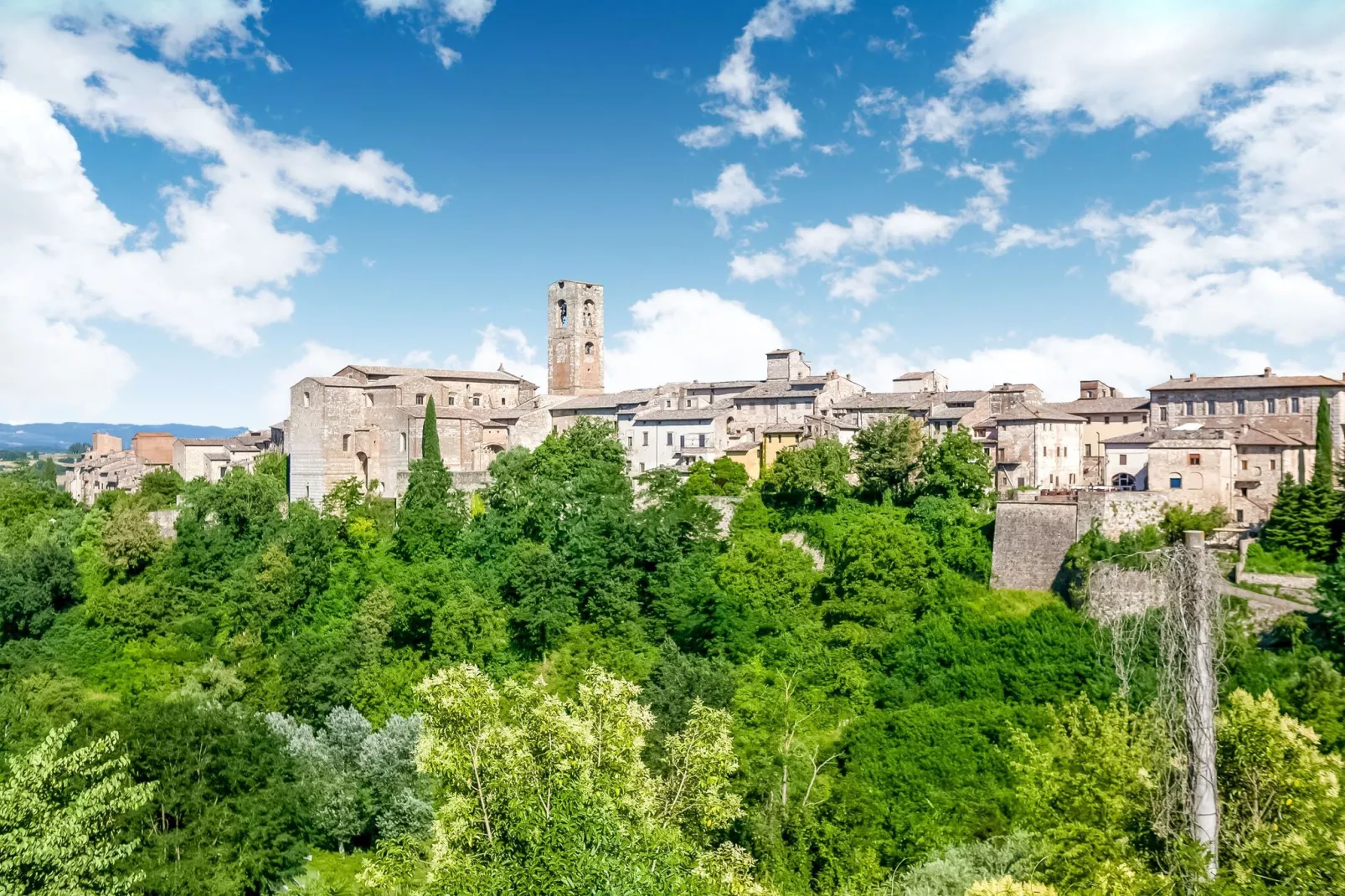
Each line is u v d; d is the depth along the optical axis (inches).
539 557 3228.3
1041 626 2738.7
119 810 1546.5
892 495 3565.5
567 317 6077.8
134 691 2844.5
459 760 1386.6
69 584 3319.4
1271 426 3754.9
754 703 2484.0
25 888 1240.8
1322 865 940.6
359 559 3528.5
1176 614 986.1
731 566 3262.8
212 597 3319.4
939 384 5565.9
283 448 5285.4
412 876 1601.9
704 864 1465.3
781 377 5438.0
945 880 1514.5
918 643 2837.1
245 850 1936.5
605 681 1598.2
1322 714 1966.0
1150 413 4411.9
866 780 2222.0
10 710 2420.0
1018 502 3125.0
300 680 2770.7
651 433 4940.9
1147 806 1032.8
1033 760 1504.7
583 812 1175.0
